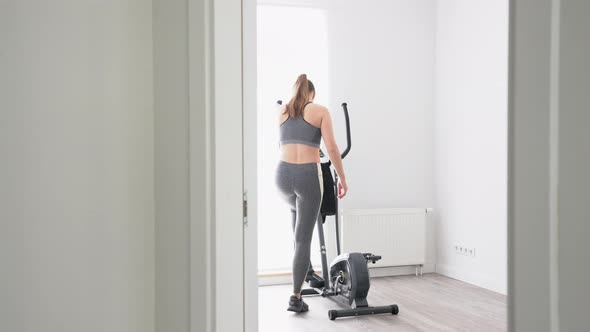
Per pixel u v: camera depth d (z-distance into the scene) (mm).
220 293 1202
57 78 1466
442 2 5270
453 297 4234
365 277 3701
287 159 3656
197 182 1214
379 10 5258
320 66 5098
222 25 1205
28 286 1438
